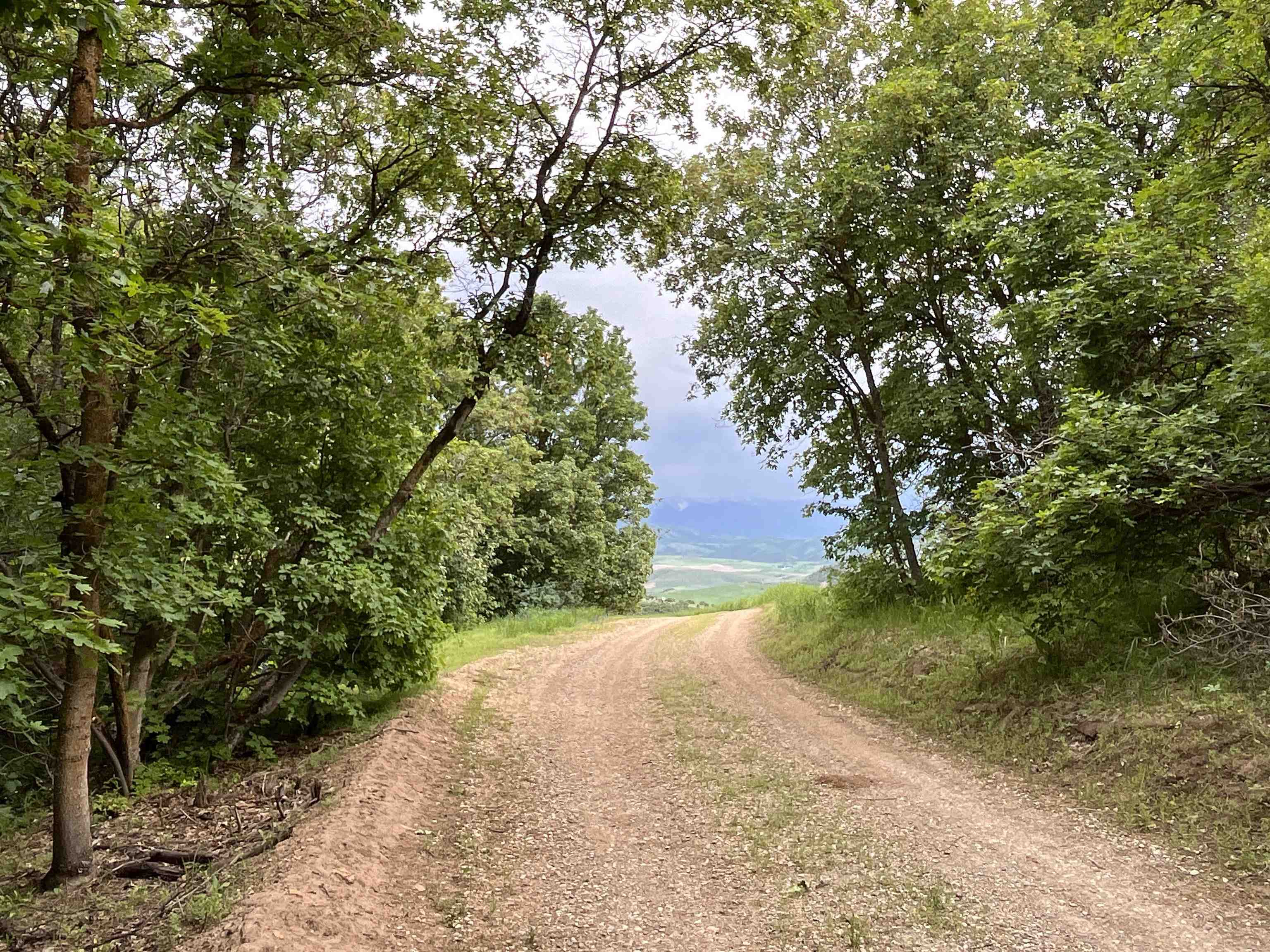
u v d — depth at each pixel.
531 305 11.48
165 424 6.25
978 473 14.59
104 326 4.61
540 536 34.94
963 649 11.23
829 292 16.31
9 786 7.86
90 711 5.55
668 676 14.50
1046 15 14.08
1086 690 8.21
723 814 6.71
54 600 4.57
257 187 7.61
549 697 12.67
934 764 8.10
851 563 17.00
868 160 14.60
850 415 17.14
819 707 11.34
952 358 15.12
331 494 9.98
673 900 5.02
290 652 9.30
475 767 8.37
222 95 7.18
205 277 6.33
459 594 23.41
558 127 10.96
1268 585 8.20
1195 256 9.45
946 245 13.85
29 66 5.64
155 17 7.16
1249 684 6.88
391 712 10.15
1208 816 5.66
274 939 3.89
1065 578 8.40
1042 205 11.51
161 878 5.40
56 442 5.75
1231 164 9.22
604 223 11.67
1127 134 13.94
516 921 4.72
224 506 7.61
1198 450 7.39
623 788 7.62
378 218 10.39
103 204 4.70
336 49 7.81
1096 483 7.40
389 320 9.91
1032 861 5.40
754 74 11.20
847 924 4.55
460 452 20.91
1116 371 10.03
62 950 4.32
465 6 9.92
